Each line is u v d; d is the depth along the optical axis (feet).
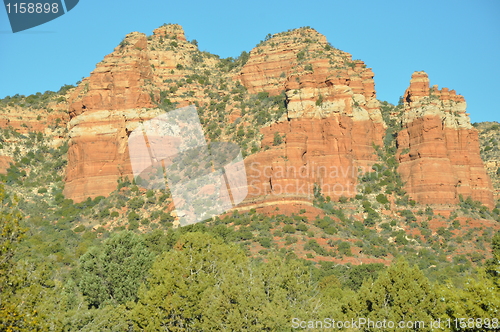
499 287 211.00
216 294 233.14
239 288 227.20
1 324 187.01
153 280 258.16
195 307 238.48
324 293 268.00
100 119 486.38
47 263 312.50
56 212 449.48
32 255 336.08
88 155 476.13
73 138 489.26
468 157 477.36
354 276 322.34
